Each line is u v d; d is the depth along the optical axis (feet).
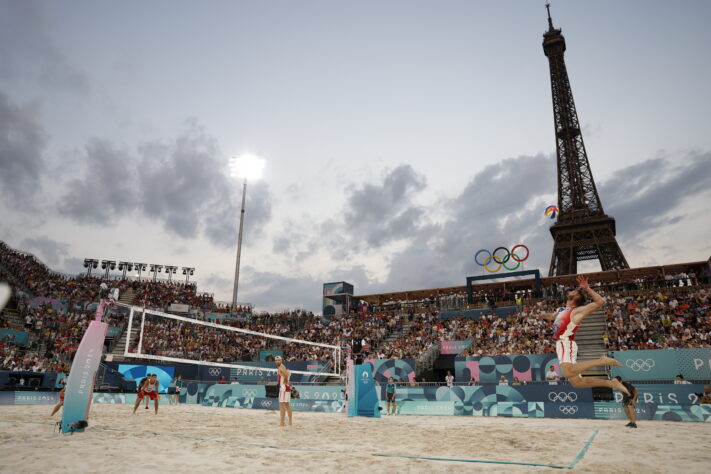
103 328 31.45
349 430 33.24
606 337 75.61
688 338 72.13
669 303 83.41
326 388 64.23
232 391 69.10
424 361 85.56
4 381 74.02
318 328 117.50
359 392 48.03
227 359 101.14
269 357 102.06
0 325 92.32
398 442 26.32
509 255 118.73
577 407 47.01
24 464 18.34
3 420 36.52
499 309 102.22
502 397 54.29
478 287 121.80
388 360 83.51
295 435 29.66
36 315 101.19
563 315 20.22
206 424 36.70
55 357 88.12
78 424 28.68
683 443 24.72
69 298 118.73
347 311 131.03
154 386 49.06
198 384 72.90
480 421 42.75
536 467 18.17
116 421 37.86
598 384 19.24
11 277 111.55
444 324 103.14
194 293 151.23
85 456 20.21
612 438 27.50
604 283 110.63
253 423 38.29
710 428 33.94
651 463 18.67
